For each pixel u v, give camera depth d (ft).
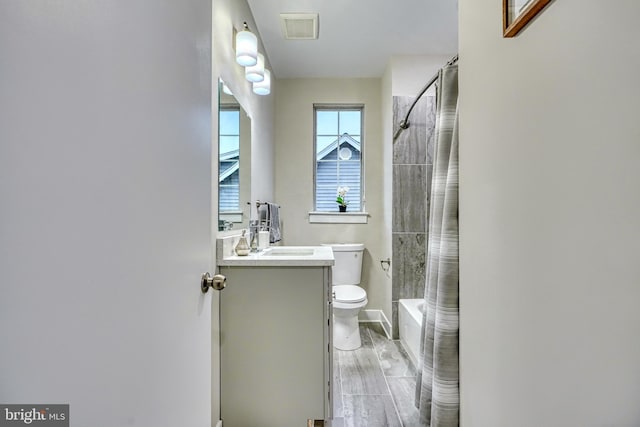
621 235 1.82
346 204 10.55
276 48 8.57
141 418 1.88
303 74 10.14
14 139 1.14
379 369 7.10
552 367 2.42
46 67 1.26
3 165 1.11
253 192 7.25
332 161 10.62
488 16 3.44
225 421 4.96
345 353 7.92
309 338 4.97
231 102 5.60
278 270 4.97
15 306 1.15
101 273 1.56
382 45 8.45
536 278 2.61
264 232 6.84
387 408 5.68
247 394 4.97
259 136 7.89
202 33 2.88
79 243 1.43
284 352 4.97
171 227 2.28
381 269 10.19
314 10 6.95
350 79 10.37
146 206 1.95
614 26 1.85
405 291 8.83
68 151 1.37
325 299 4.97
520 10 2.77
